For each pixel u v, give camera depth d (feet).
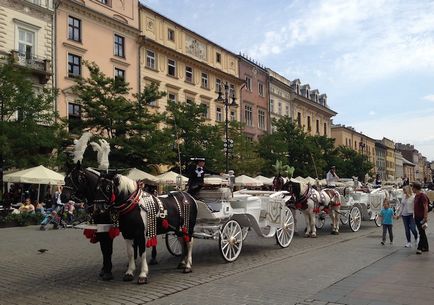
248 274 28.22
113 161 84.12
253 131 173.37
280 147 134.62
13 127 71.00
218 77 155.94
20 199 90.17
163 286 25.14
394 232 53.57
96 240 26.96
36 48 98.89
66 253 38.22
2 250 40.45
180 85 137.80
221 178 33.86
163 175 88.17
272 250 38.75
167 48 130.72
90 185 25.68
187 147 99.40
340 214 54.70
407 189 40.65
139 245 26.02
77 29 107.96
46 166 76.54
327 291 23.36
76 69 106.93
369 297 22.11
